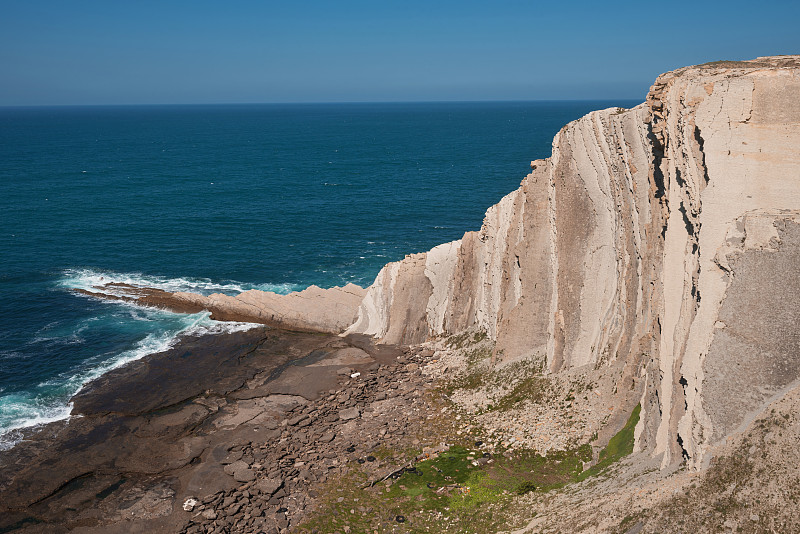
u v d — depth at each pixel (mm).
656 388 33219
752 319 27953
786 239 28734
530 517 31797
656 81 36250
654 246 37875
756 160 30547
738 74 31672
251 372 56344
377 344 63219
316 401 50656
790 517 22172
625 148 41312
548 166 51312
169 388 52906
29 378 54344
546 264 50688
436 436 43688
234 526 34906
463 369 54031
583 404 41719
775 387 26047
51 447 43750
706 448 26500
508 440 41406
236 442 44250
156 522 35656
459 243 63281
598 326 45125
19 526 35688
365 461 40969
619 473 32188
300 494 37656
